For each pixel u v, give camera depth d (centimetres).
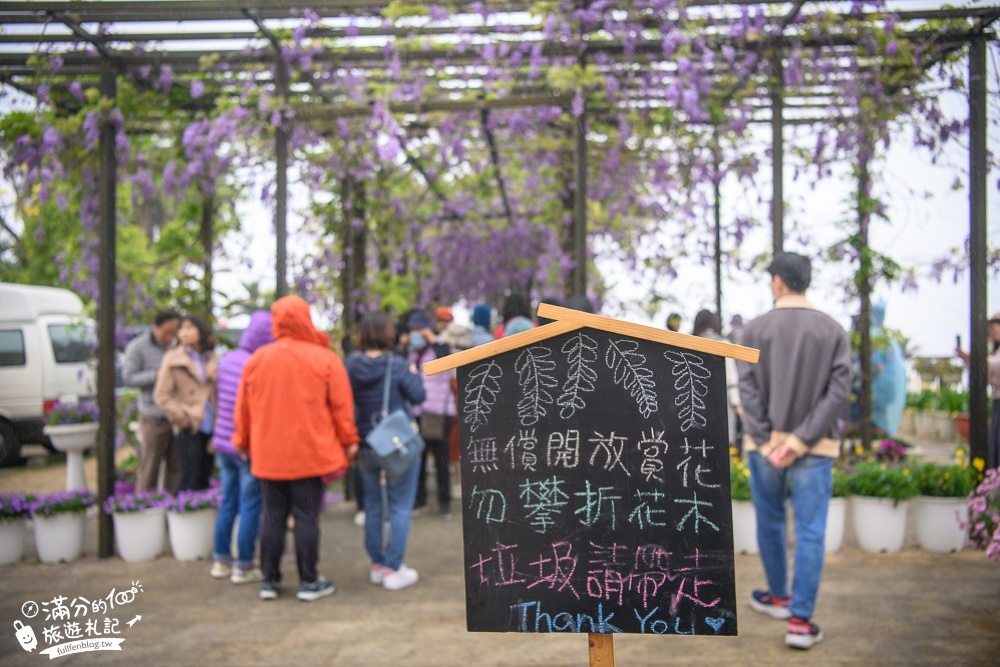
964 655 358
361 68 634
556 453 247
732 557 238
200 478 605
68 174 643
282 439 454
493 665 363
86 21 536
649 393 244
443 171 895
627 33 593
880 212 712
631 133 723
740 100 696
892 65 620
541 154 785
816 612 421
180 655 379
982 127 580
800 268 391
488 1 573
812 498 377
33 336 1055
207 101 694
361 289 877
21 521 570
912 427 1260
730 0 557
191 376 593
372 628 417
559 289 955
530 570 245
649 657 368
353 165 784
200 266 807
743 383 402
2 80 618
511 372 250
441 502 695
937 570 497
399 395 504
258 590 490
